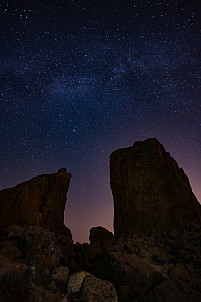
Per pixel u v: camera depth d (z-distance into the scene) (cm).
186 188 1387
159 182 1408
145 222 1327
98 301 608
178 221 1264
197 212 1278
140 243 1215
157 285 930
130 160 1530
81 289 644
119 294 909
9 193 1215
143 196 1396
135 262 1027
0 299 456
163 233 1243
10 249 767
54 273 697
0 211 1115
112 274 1006
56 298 567
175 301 887
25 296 503
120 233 1371
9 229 938
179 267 1033
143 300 901
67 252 1227
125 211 1403
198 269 1027
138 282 956
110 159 1606
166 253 1141
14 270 563
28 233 862
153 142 1531
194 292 928
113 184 1512
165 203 1338
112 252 1111
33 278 609
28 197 1280
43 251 824
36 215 1271
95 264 1152
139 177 1452
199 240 1125
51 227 1373
